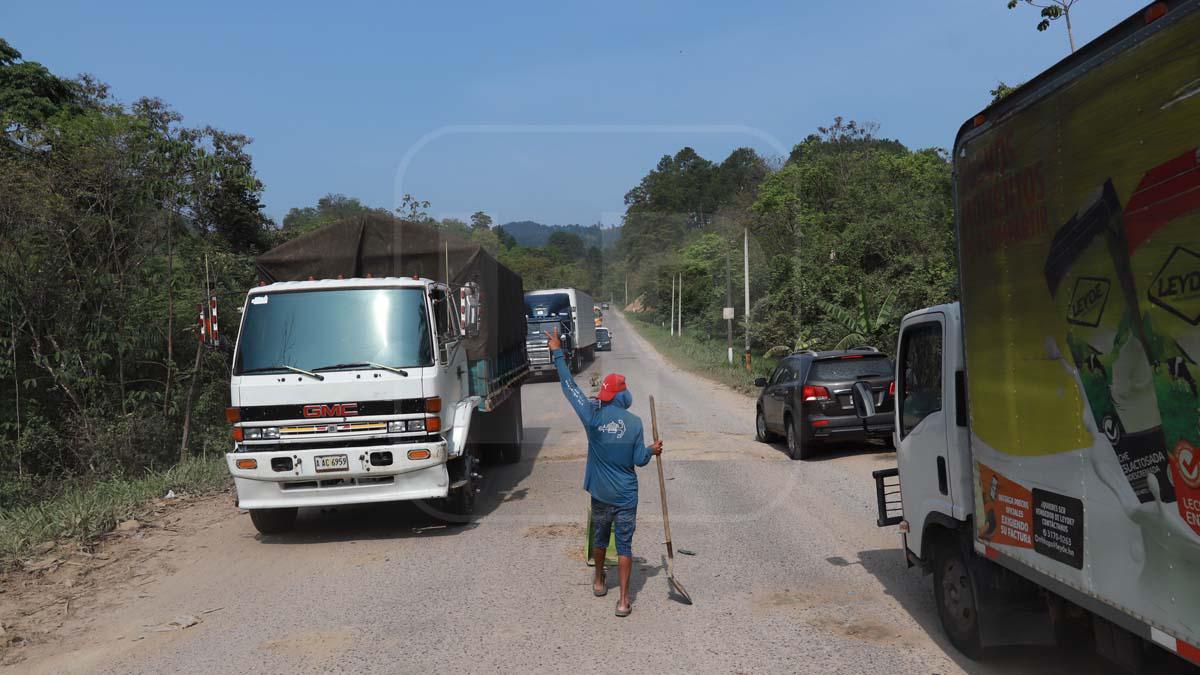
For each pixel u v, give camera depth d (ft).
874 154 108.06
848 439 38.78
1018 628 15.02
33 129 56.08
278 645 17.83
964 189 14.88
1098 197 10.69
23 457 46.57
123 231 50.67
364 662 16.67
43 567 24.25
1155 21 9.45
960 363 16.05
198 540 28.02
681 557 23.94
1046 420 12.32
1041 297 12.29
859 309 56.08
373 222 30.86
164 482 36.55
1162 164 9.38
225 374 55.83
